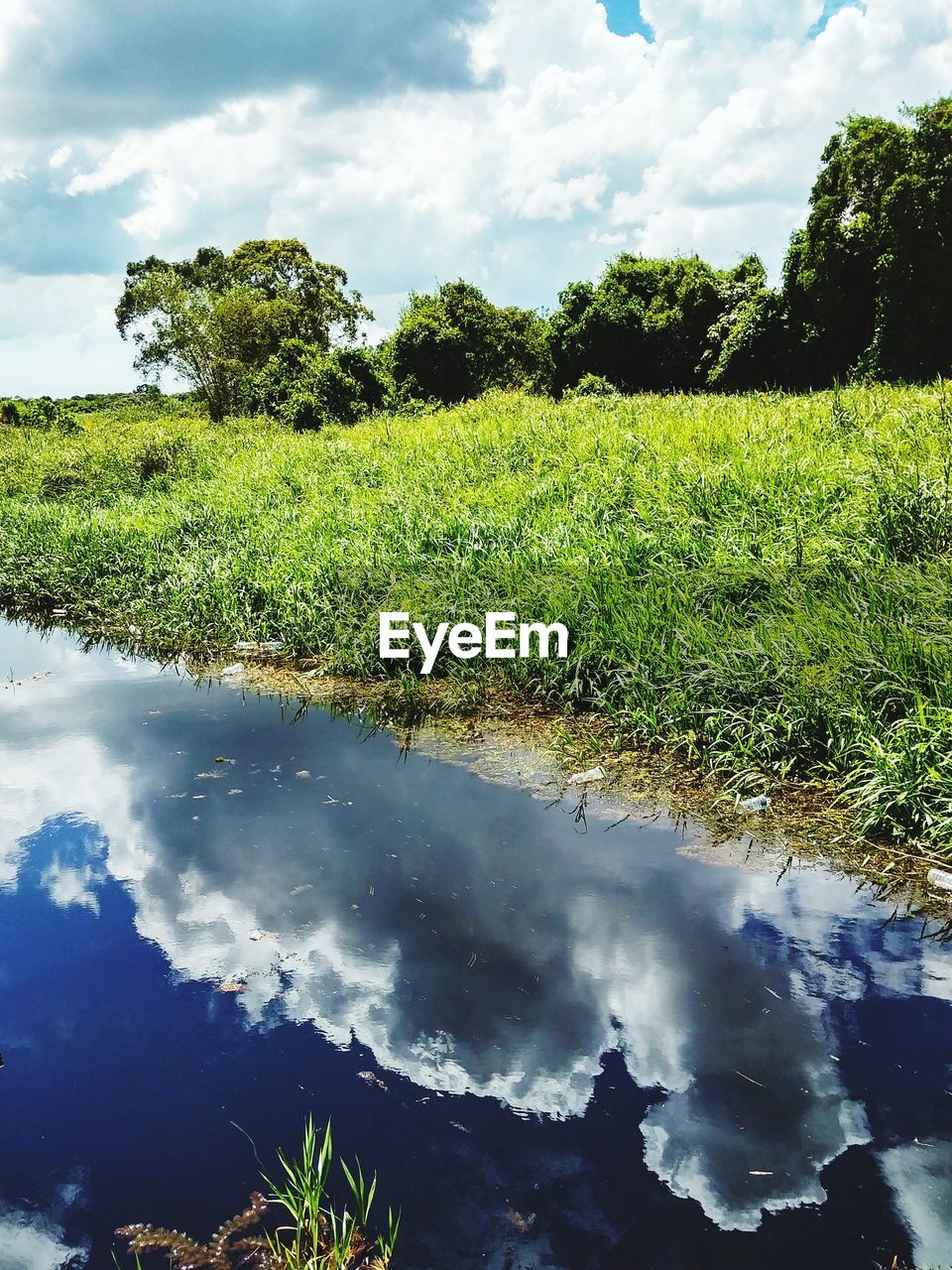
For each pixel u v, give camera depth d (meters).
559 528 7.73
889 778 4.15
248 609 8.38
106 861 4.27
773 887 3.82
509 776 5.08
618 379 26.69
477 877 4.00
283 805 4.83
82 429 30.75
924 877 3.81
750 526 7.02
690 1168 2.44
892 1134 2.52
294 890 3.95
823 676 4.83
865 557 6.02
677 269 27.53
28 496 15.91
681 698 5.20
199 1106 2.72
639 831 4.36
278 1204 2.37
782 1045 2.88
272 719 6.27
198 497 12.66
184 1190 2.42
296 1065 2.89
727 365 21.73
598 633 6.03
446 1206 2.34
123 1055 2.96
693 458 8.62
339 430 19.19
